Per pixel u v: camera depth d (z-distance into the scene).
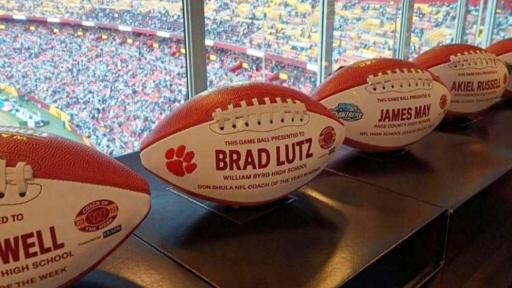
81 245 0.49
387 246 0.63
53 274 0.48
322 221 0.69
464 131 1.16
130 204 0.53
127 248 0.61
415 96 0.90
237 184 0.66
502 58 1.39
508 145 1.05
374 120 0.89
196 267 0.57
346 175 0.87
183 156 0.64
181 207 0.73
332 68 1.71
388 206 0.75
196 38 1.14
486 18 2.56
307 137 0.70
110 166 0.53
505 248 0.99
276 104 0.68
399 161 0.95
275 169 0.67
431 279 0.74
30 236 0.45
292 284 0.54
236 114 0.65
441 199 0.77
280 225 0.68
